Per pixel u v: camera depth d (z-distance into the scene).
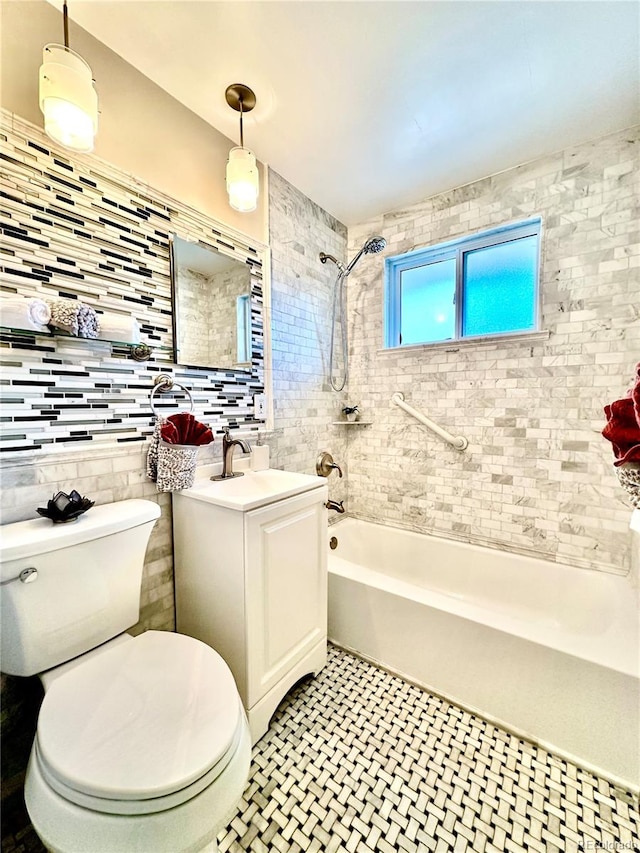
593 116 1.41
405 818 0.94
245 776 0.73
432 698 1.34
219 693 0.81
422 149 1.59
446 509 2.01
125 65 1.17
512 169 1.72
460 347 1.91
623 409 0.65
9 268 0.94
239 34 1.08
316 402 2.09
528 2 0.99
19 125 0.95
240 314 1.59
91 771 0.63
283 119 1.42
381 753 1.12
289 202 1.85
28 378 0.98
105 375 1.14
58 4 1.00
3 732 0.93
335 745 1.15
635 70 1.20
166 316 1.32
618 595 1.41
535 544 1.75
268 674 1.18
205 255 1.44
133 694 0.79
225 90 1.29
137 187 1.22
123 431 1.19
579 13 1.02
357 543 2.23
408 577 2.07
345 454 2.34
